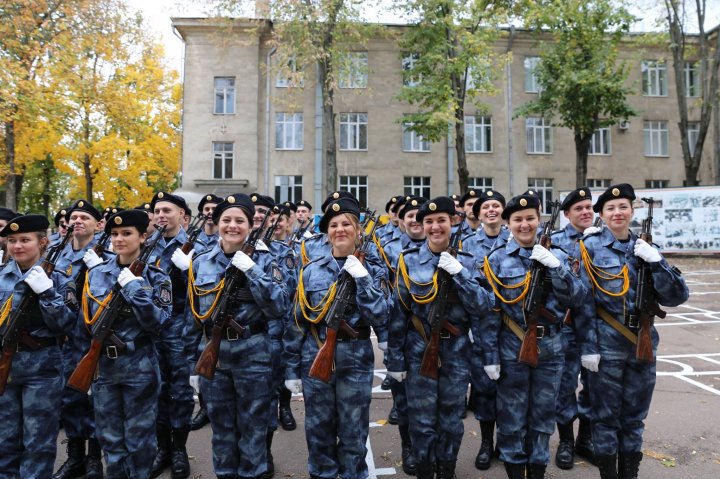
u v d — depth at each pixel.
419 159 21.53
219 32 20.14
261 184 21.19
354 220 3.63
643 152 22.89
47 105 14.70
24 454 3.36
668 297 3.48
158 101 23.58
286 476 4.07
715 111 22.09
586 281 3.64
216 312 3.44
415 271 3.62
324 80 18.97
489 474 4.06
